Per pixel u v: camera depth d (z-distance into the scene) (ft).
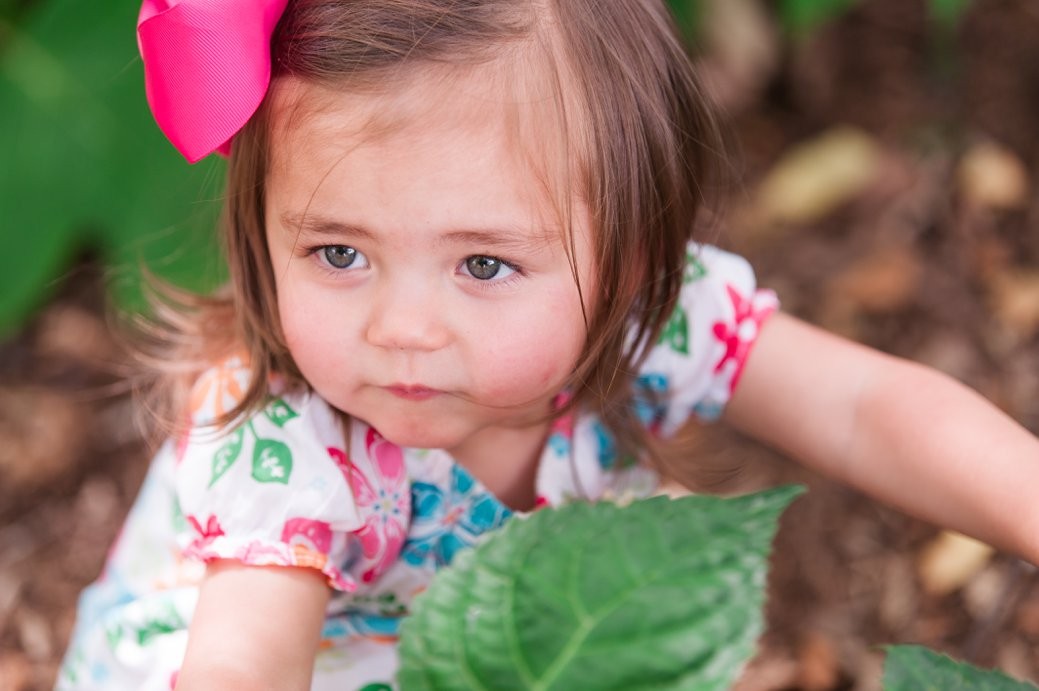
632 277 3.15
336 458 3.30
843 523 5.52
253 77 2.80
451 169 2.72
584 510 2.06
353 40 2.76
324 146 2.76
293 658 3.16
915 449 3.49
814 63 7.00
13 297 5.94
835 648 5.16
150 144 5.96
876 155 6.68
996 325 6.04
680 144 3.23
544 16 2.83
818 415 3.71
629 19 3.04
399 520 3.49
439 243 2.78
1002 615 4.92
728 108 6.94
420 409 3.03
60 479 5.96
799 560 5.43
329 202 2.78
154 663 3.77
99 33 6.05
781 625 5.27
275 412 3.32
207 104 2.82
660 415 3.86
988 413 3.46
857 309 6.20
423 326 2.84
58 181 5.96
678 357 3.73
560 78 2.82
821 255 6.42
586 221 2.92
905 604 5.21
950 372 5.91
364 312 2.91
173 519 3.96
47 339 6.38
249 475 3.24
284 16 2.89
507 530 2.06
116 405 6.16
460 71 2.74
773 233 6.53
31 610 5.56
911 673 2.22
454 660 2.00
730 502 2.04
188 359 3.81
